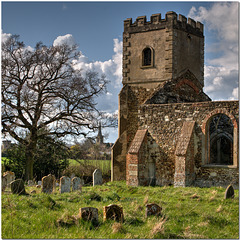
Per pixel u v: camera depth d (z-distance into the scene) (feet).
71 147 102.32
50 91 90.84
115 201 45.68
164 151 66.13
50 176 53.21
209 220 35.40
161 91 73.97
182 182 58.85
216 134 79.36
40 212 36.76
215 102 61.67
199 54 84.17
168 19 78.18
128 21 82.12
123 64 81.97
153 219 35.12
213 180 60.80
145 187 60.03
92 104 93.56
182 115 64.95
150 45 79.46
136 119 79.56
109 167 110.22
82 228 31.81
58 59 92.68
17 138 90.48
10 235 29.60
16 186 47.42
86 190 55.36
